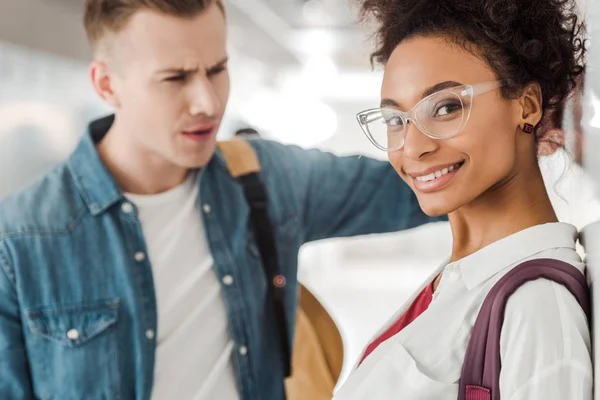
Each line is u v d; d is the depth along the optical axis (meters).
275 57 7.81
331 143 11.46
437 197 0.88
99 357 1.51
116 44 1.45
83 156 1.61
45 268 1.49
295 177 1.84
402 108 0.89
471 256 0.91
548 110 0.92
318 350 1.83
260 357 1.69
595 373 0.73
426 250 12.69
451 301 0.91
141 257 1.58
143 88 1.44
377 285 10.12
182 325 1.61
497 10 0.83
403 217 1.83
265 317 1.72
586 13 0.92
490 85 0.85
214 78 1.50
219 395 1.62
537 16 0.87
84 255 1.54
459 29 0.85
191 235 1.67
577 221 0.98
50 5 3.33
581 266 0.85
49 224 1.53
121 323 1.55
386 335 1.06
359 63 8.31
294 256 1.79
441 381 0.84
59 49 3.51
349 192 1.84
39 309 1.48
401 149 0.91
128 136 1.55
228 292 1.65
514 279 0.79
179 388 1.58
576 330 0.75
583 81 0.92
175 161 1.51
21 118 3.21
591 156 0.85
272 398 1.72
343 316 7.55
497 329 0.78
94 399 1.50
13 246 1.48
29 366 1.49
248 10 5.47
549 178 1.06
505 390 0.75
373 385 0.90
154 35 1.40
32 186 1.60
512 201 0.92
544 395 0.72
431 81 0.86
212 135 1.51
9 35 3.00
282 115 10.41
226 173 1.76
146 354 1.55
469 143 0.85
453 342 0.86
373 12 1.02
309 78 9.52
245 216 1.73
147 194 1.63
